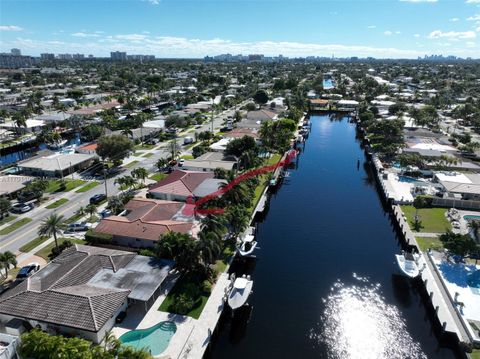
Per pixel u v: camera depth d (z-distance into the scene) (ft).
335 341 175.83
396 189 344.69
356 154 499.92
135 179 335.67
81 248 210.59
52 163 364.17
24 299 166.91
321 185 385.91
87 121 591.78
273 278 222.69
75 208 289.33
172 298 188.03
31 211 282.97
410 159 390.42
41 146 483.51
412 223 278.05
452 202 306.55
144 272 192.85
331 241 269.44
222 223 231.09
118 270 193.36
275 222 298.56
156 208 263.70
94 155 406.21
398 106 647.97
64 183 339.98
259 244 262.47
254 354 167.43
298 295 208.03
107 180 353.10
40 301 165.07
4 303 165.89
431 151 425.28
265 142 458.09
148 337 161.89
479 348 160.97
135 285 181.88
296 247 259.80
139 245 232.73
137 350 142.82
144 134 503.61
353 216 313.53
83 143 488.44
